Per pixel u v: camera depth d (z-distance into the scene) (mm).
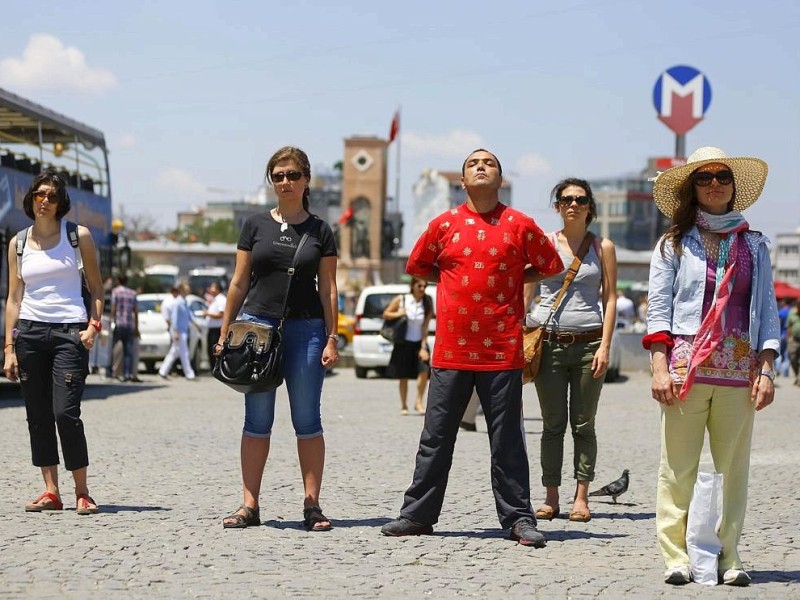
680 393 11930
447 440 14359
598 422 31016
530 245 14203
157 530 14453
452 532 14688
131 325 46281
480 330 14133
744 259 12008
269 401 14969
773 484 19531
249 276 14953
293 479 19125
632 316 69375
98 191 46844
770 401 11898
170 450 23047
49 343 15695
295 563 12648
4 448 22875
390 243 175000
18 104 37812
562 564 12852
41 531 14328
